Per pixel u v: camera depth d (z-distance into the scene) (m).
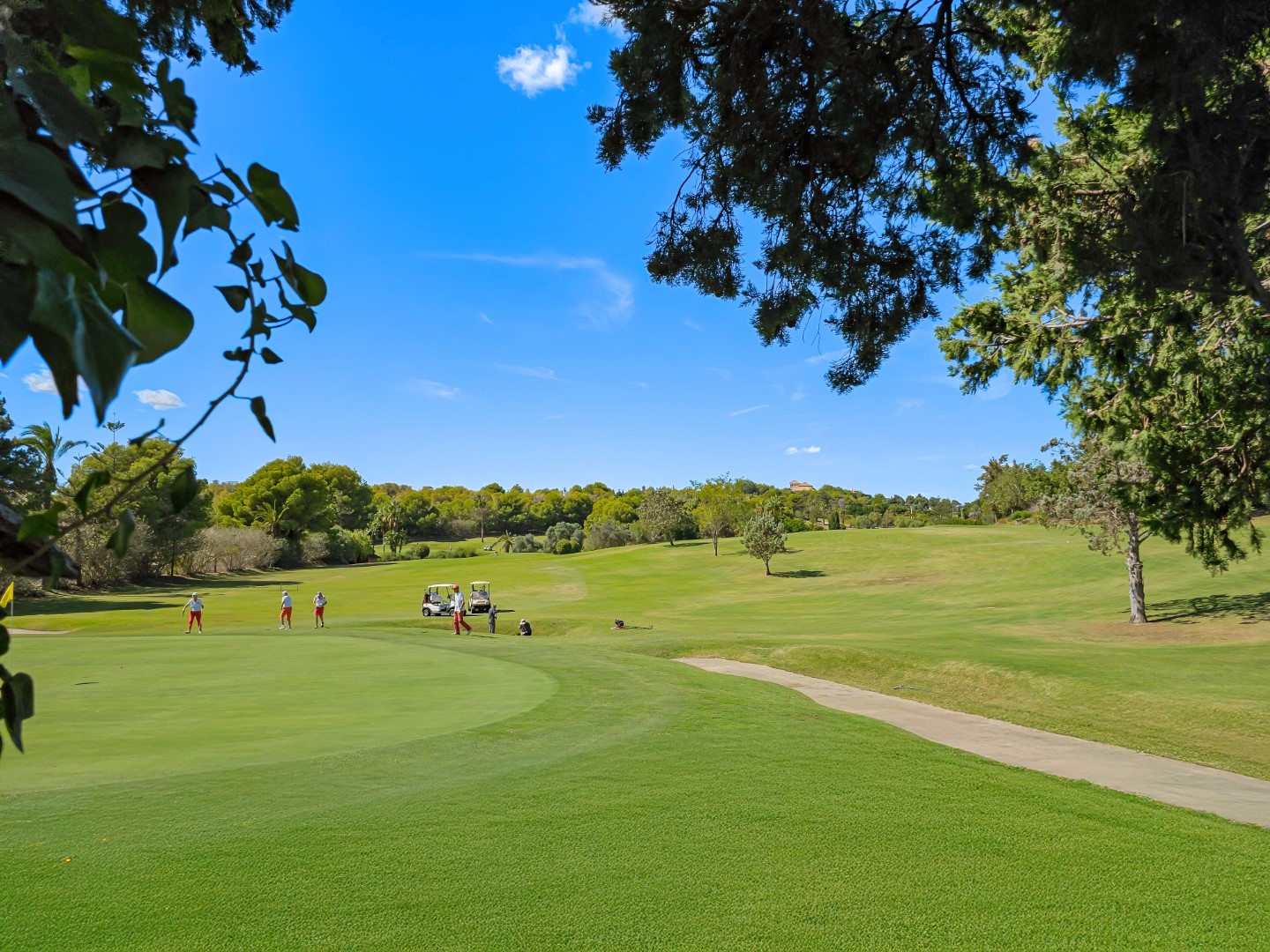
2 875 5.43
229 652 21.83
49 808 6.96
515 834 6.55
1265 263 9.30
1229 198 6.42
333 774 8.38
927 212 6.68
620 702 13.86
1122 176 7.98
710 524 75.94
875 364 6.48
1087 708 16.66
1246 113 6.06
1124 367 12.16
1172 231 7.05
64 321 0.49
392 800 7.38
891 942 4.85
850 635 29.19
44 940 4.52
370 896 5.27
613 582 60.62
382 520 112.94
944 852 6.43
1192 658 20.66
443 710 12.70
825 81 5.70
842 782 8.52
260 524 87.50
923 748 10.77
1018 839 6.82
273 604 48.56
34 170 0.52
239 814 6.88
